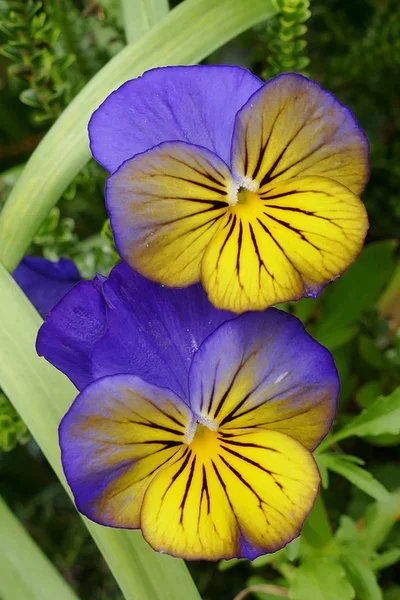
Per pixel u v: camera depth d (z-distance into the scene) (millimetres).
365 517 323
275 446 263
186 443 266
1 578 295
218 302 258
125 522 265
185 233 262
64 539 402
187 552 258
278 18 336
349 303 372
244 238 264
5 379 290
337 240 262
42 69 358
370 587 315
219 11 315
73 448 256
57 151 306
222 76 272
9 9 348
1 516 301
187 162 260
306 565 314
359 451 393
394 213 410
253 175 267
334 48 422
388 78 402
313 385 267
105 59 394
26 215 307
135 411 257
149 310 268
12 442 346
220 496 261
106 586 392
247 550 262
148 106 270
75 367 271
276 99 261
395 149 406
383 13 389
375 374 385
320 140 267
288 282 260
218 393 265
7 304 295
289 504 260
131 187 257
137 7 322
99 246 364
